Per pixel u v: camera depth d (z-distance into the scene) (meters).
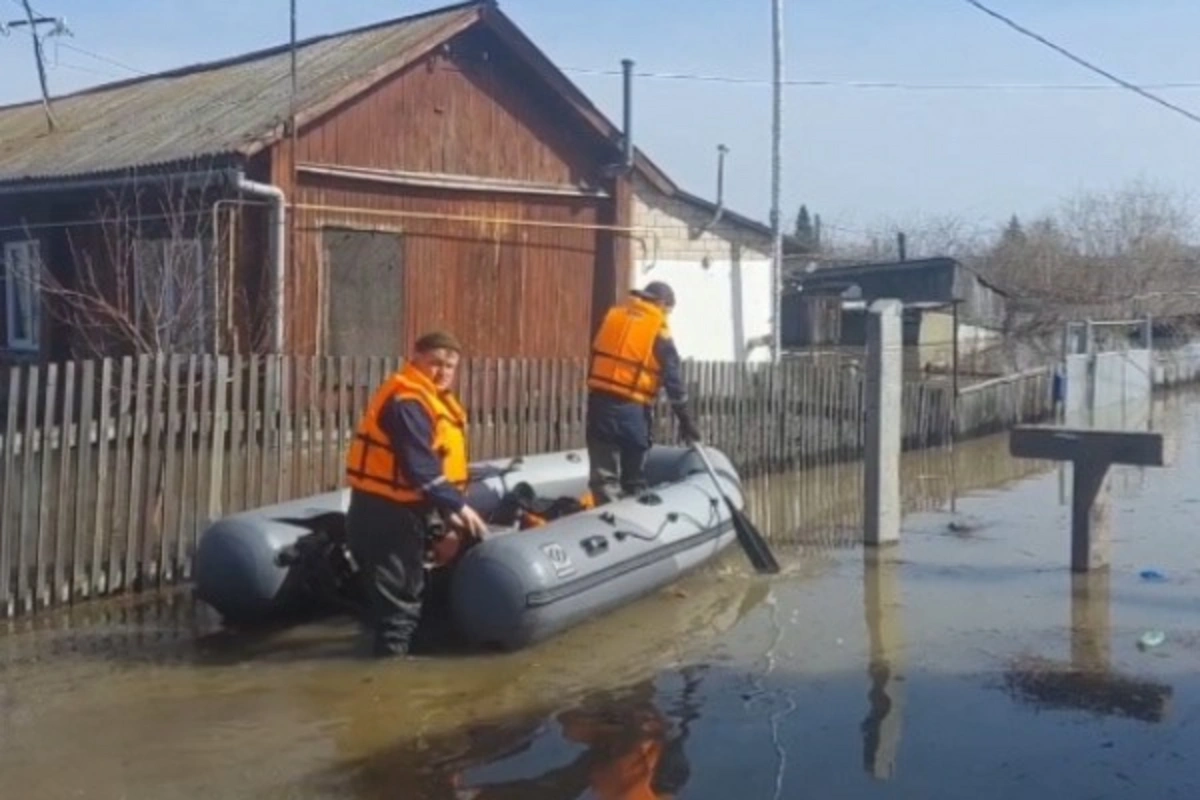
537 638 7.98
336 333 15.01
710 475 10.20
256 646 8.04
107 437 8.85
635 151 17.98
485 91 16.50
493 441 12.52
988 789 5.79
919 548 11.34
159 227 14.55
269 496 9.95
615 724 6.64
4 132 18.75
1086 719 6.71
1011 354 28.67
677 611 9.08
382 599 7.81
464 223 16.38
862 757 6.16
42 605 8.60
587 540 8.45
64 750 6.24
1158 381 28.66
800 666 7.71
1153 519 12.68
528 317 17.16
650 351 9.77
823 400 16.97
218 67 19.38
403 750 6.27
